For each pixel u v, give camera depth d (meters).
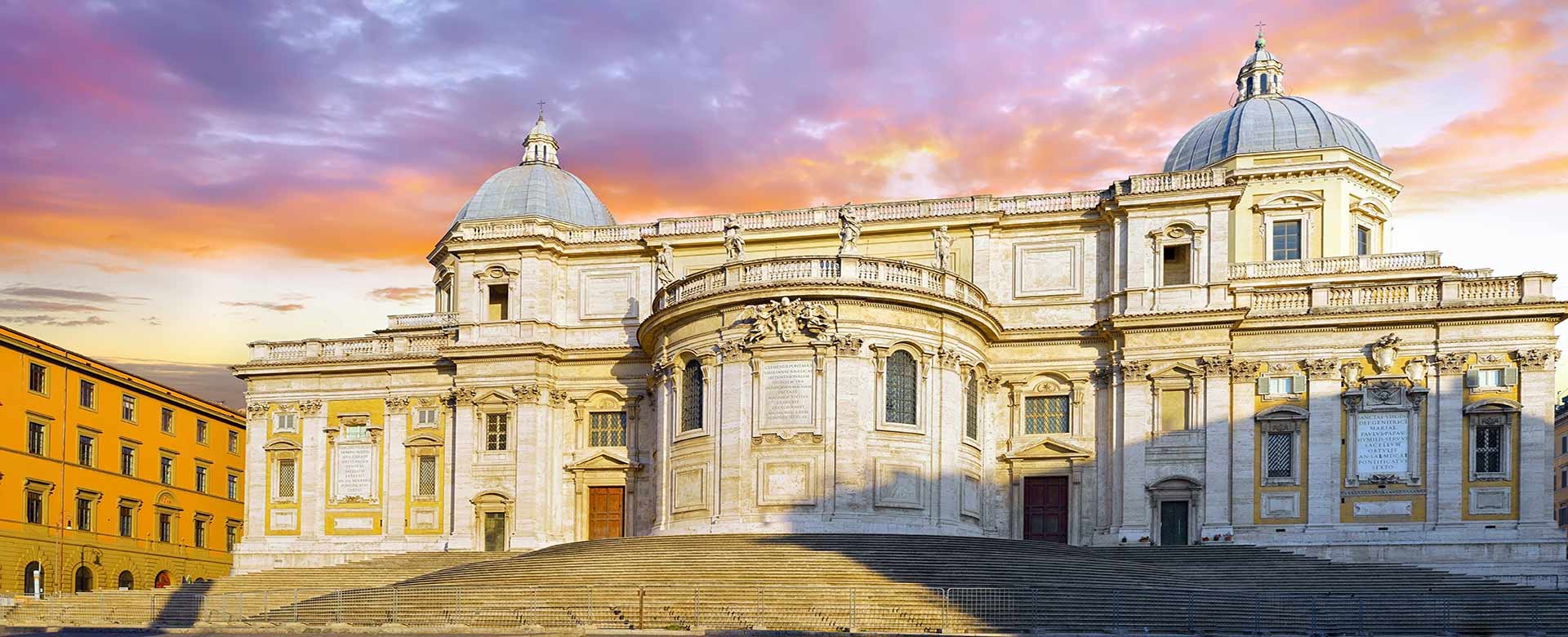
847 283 62.31
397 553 74.00
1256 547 61.50
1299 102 79.25
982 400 68.81
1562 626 48.19
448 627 47.31
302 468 77.19
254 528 77.25
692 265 73.81
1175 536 66.31
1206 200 67.25
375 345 77.69
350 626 49.78
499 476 73.19
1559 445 117.19
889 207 71.44
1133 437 66.88
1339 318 65.31
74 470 87.25
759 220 73.06
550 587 51.03
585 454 73.44
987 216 69.88
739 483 62.44
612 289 74.81
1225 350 66.38
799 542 56.12
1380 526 64.31
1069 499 68.25
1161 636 43.56
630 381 73.44
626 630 45.72
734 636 43.47
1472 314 63.94
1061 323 69.31
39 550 83.38
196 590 63.66
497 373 73.81
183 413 100.25
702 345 64.94
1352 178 75.25
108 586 89.69
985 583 49.81
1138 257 67.94
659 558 54.28
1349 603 49.09
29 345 83.44
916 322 63.94
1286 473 65.75
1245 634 44.62
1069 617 46.47
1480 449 63.91
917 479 62.78
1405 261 71.44
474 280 75.25
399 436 76.00
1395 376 65.00
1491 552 62.72
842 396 62.12
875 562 52.25
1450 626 47.53
